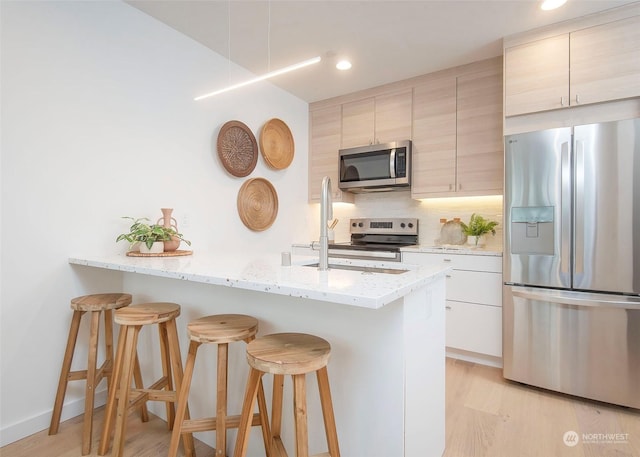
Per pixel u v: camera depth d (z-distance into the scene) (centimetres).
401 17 228
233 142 290
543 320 219
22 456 159
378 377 120
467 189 295
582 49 220
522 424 182
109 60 210
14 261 172
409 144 316
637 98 206
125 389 146
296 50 273
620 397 197
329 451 112
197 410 172
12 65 170
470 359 269
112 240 212
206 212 272
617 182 196
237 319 142
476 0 209
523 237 226
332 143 372
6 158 168
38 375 181
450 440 168
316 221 403
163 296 192
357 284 110
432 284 146
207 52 271
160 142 239
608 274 199
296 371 101
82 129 197
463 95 298
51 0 184
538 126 235
